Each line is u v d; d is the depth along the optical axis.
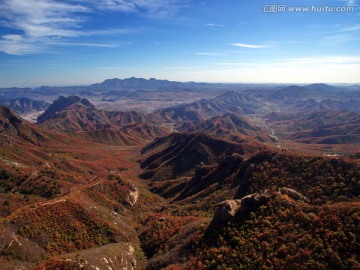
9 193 114.12
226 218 59.56
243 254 49.09
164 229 78.19
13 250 62.22
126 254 68.06
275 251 47.12
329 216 49.31
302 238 47.19
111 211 96.38
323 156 82.56
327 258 42.22
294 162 86.12
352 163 71.12
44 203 81.06
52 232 72.12
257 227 54.09
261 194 61.72
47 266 57.34
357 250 41.66
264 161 97.06
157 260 64.12
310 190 67.62
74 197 88.88
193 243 60.72
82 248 71.00
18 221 70.62
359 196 58.19
